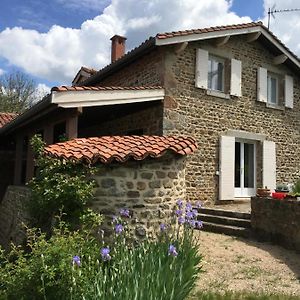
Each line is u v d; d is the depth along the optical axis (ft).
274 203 24.27
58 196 18.45
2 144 45.42
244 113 38.11
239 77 37.55
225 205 35.09
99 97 26.16
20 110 99.76
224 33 34.81
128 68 37.14
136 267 13.61
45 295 12.68
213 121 35.53
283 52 39.83
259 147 39.50
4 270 14.14
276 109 41.04
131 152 19.20
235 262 20.44
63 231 17.20
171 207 20.56
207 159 34.99
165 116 32.07
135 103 31.40
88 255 14.78
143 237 19.22
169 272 13.41
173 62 32.94
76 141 22.40
